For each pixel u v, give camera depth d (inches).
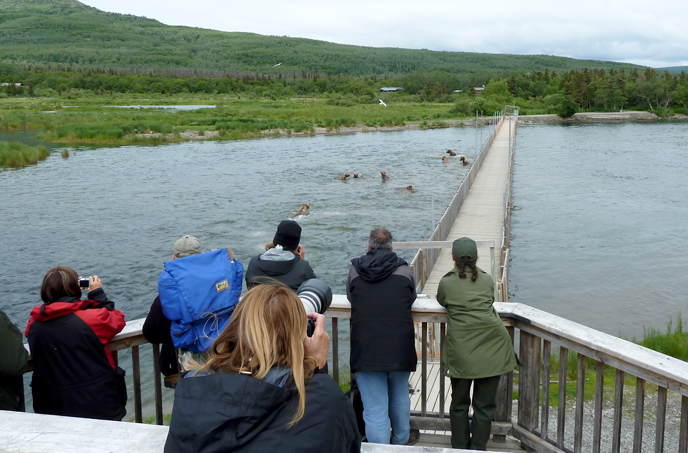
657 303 616.4
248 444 58.7
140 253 764.0
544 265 761.0
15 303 590.2
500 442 145.2
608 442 242.4
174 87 7298.2
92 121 2898.6
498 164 1614.2
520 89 6791.3
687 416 98.5
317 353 77.4
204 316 110.2
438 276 532.4
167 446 60.1
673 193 1278.3
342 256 745.6
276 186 1282.0
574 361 348.5
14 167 1579.7
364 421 143.0
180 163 1683.1
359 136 2746.1
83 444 73.5
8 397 110.0
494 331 136.4
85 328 116.0
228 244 807.1
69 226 914.1
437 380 263.1
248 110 4052.7
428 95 6889.8
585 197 1241.4
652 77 6146.7
